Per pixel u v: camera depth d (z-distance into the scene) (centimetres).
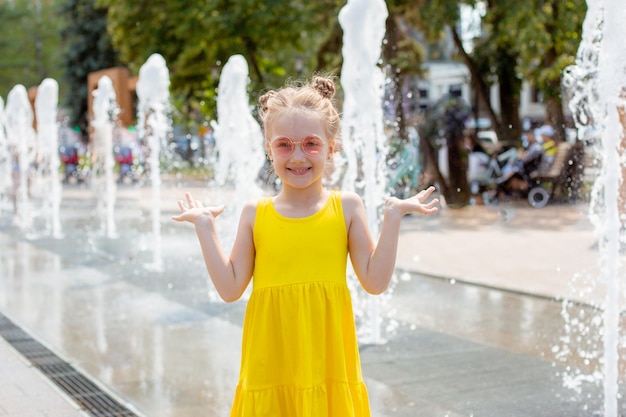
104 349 525
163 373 469
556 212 1427
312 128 247
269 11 1938
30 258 952
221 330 579
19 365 481
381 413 398
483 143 1734
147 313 638
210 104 2366
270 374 243
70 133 3688
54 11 4244
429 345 535
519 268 845
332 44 1955
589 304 664
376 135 690
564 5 1565
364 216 255
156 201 918
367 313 635
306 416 235
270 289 245
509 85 1820
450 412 400
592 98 470
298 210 251
